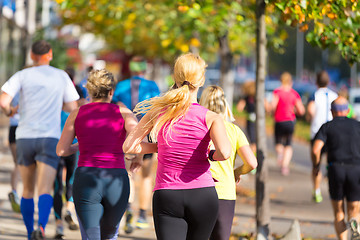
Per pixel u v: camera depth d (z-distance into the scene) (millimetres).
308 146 61812
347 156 18297
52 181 16797
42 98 16672
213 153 10945
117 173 13289
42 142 16594
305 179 36281
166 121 10930
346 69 170750
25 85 16688
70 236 20016
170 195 10820
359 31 18016
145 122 11227
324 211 26422
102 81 13609
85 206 13086
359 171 18172
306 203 28328
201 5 21266
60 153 13578
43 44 17156
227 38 36000
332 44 18625
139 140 11305
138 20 39938
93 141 13242
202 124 10883
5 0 34312
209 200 10906
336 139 18375
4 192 27953
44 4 38688
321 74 28219
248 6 22375
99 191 13109
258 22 18578
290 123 36594
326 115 27828
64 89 17094
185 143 10820
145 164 21484
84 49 66188
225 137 10805
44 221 16328
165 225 10891
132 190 16734
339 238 18516
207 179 10984
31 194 17203
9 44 64062
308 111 27969
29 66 18484
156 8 36344
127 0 33500
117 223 13469
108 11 35250
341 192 18406
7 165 37531
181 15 33250
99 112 13445
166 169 10930
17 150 16859
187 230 11133
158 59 90375
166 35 34719
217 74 139375
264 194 18578
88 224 13078
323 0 17078
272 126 87750
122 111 13586
